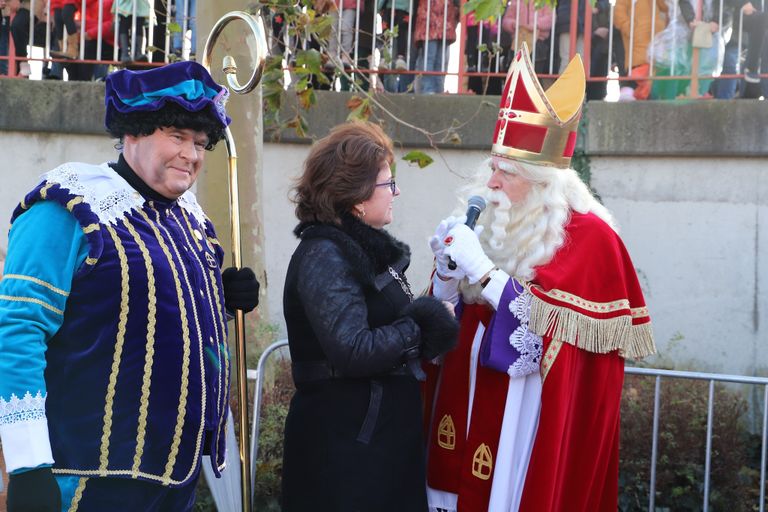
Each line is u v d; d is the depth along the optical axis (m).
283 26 5.11
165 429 2.10
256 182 4.28
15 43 6.25
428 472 2.95
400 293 2.63
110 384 2.05
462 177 5.11
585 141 5.52
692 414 4.44
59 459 2.03
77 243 2.06
